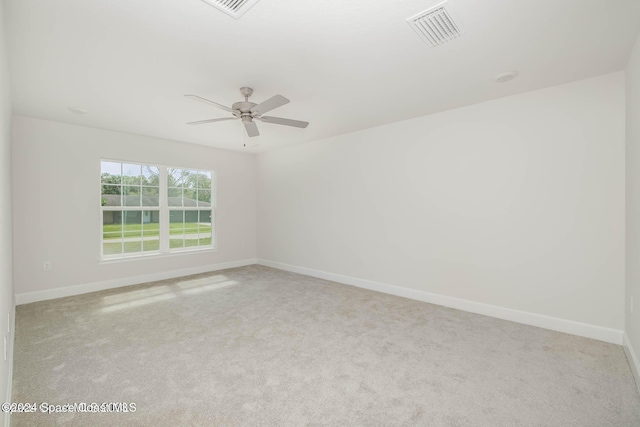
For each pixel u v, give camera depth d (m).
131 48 2.16
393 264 4.14
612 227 2.62
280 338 2.76
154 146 4.83
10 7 1.69
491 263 3.29
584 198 2.75
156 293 4.16
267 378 2.12
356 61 2.37
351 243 4.64
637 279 2.13
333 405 1.83
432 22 1.88
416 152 3.86
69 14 1.77
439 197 3.67
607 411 1.77
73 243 4.08
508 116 3.14
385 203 4.20
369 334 2.84
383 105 3.38
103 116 3.71
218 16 1.81
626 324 2.49
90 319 3.20
